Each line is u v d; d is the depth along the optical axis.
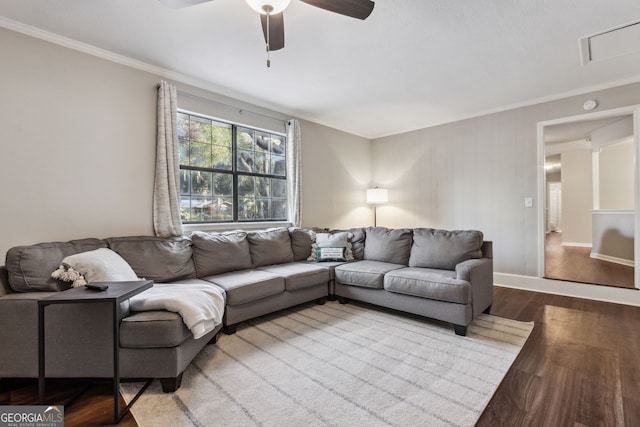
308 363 1.95
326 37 2.40
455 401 1.55
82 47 2.46
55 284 1.79
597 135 5.11
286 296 2.82
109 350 1.61
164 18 2.14
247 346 2.19
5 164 2.13
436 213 4.76
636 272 3.20
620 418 1.40
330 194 4.83
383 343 2.24
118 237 2.47
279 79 3.18
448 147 4.62
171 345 1.61
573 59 2.77
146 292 1.89
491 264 2.91
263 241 3.28
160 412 1.47
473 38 2.42
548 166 9.17
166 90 2.85
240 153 3.70
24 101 2.20
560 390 1.63
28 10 2.04
